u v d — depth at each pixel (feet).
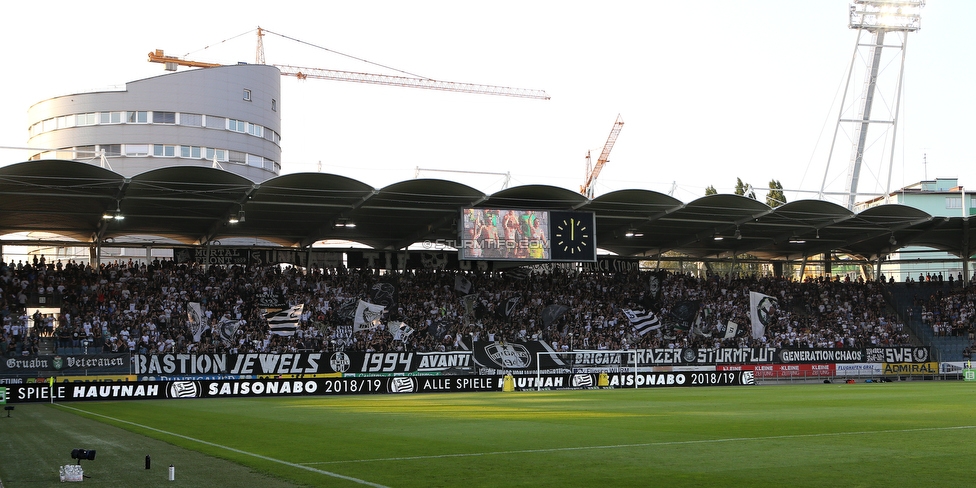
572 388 178.09
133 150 309.22
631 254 255.70
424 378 170.09
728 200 188.03
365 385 166.09
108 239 212.84
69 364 149.48
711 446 61.31
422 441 66.64
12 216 179.52
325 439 68.95
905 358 216.74
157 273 191.72
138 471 49.55
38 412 109.50
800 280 259.19
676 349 199.31
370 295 202.90
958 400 120.88
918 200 342.23
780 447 60.29
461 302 209.56
